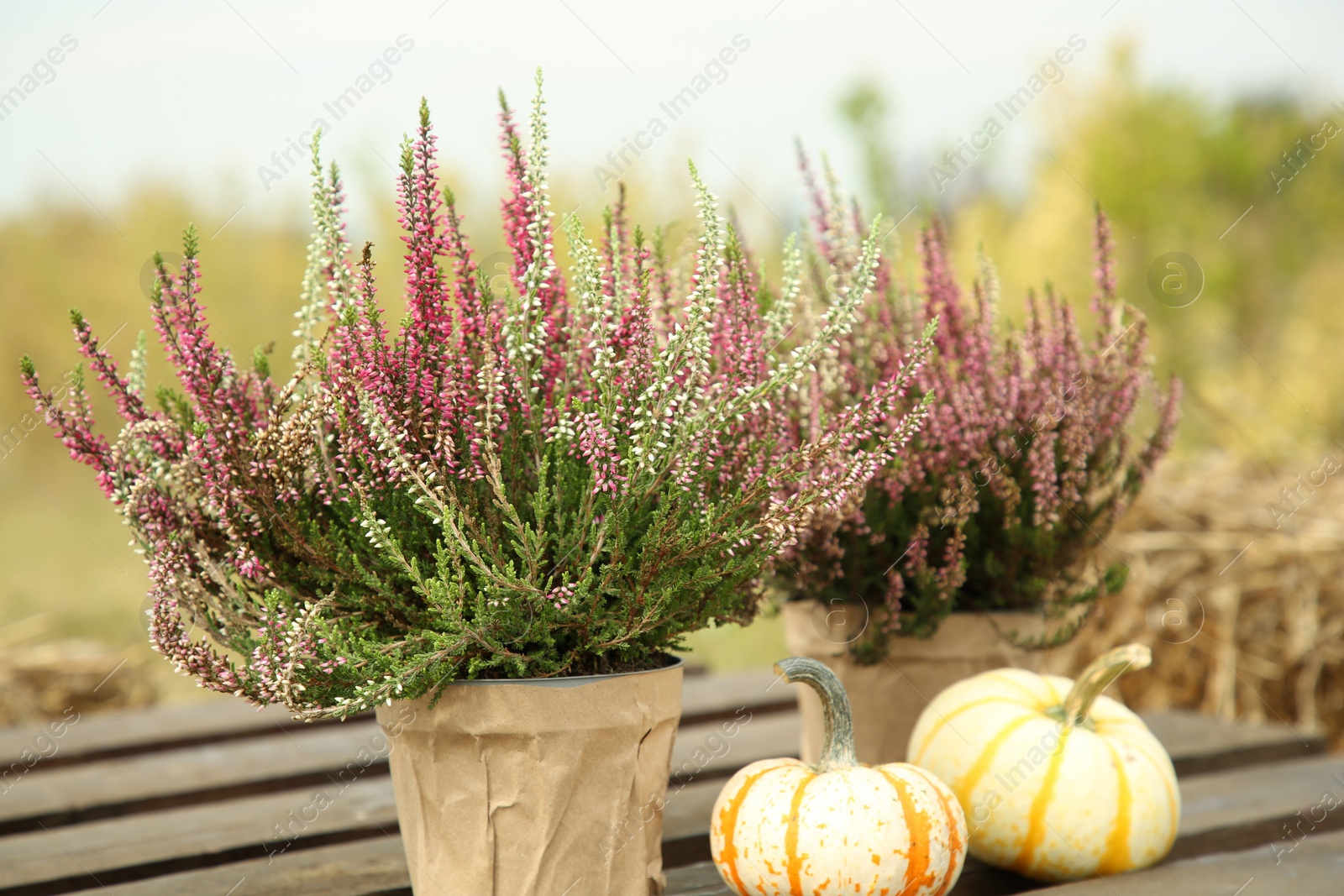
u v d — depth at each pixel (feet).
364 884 5.17
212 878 5.33
